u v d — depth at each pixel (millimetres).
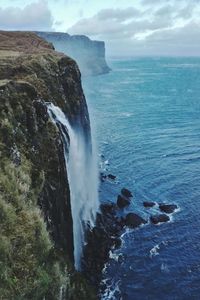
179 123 97500
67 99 39469
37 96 25766
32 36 67000
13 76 31781
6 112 21469
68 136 29828
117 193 47844
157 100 143000
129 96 156125
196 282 30766
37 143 22938
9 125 20422
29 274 14398
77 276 20766
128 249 34375
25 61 36000
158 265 32500
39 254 15781
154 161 62688
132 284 29828
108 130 88000
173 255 34000
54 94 34906
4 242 14414
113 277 30312
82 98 46625
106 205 42188
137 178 54000
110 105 129125
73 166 31984
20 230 15797
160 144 74562
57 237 20953
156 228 38438
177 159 63906
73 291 18188
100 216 38406
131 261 32625
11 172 18172
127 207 43438
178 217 41156
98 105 129250
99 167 58875
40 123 24656
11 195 17016
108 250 33688
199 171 57156
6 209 15836
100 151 68875
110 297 28188
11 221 15711
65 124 31422
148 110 118250
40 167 21328
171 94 164000
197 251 34781
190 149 70500
